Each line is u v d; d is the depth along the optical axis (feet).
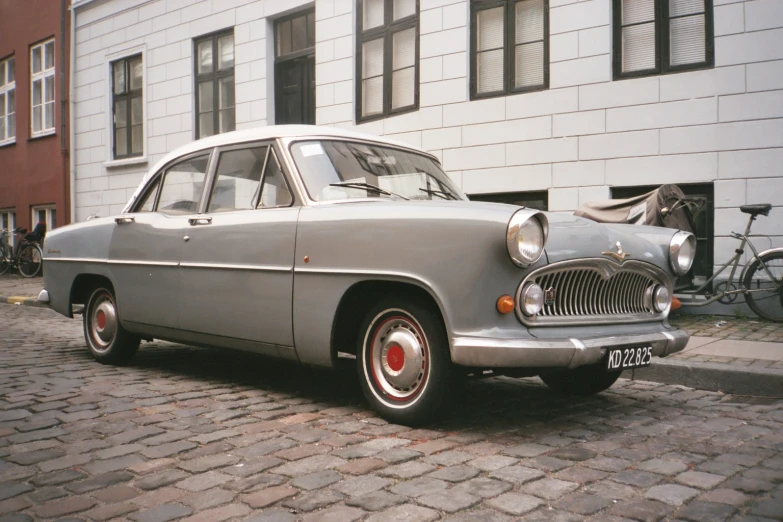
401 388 12.80
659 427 13.05
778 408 14.79
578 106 28.94
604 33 28.22
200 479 9.99
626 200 25.43
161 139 46.57
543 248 11.57
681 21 26.94
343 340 14.28
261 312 14.49
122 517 8.68
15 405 14.19
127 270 17.76
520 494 9.42
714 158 26.07
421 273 12.03
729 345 20.22
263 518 8.63
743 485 9.83
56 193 54.24
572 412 14.15
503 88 31.35
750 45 25.35
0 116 60.95
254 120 41.34
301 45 39.99
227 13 42.39
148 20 46.96
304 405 14.40
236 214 15.31
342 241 13.14
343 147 15.17
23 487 9.67
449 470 10.34
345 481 9.89
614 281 13.10
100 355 19.03
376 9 35.99
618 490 9.61
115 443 11.69
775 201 25.08
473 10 32.07
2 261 54.29
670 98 26.86
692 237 14.19
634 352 12.73
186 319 16.19
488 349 11.31
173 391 15.61
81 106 52.21
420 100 33.60
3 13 59.31
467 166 32.09
